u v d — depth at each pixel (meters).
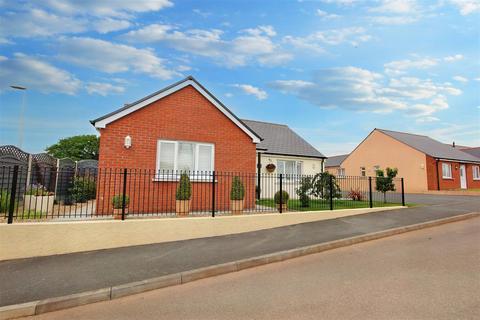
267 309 3.77
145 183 9.57
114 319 3.67
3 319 3.76
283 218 9.22
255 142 11.73
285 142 18.55
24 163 10.84
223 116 11.19
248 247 6.71
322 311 3.65
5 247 5.84
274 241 7.26
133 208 9.13
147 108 9.82
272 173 16.12
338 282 4.67
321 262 5.89
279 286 4.61
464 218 10.84
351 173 31.64
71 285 4.54
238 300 4.11
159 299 4.27
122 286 4.49
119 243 6.81
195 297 4.29
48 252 6.13
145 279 4.77
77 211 9.48
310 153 17.78
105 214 8.80
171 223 7.44
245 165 11.45
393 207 12.31
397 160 26.59
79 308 4.05
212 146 10.88
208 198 10.57
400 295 4.07
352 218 10.37
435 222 9.73
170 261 5.71
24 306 3.87
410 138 28.75
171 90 10.20
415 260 5.74
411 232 8.67
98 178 8.71
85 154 45.94
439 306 3.70
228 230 8.19
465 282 4.51
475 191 22.06
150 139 9.78
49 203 9.41
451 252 6.26
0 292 4.29
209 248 6.65
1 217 7.36
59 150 44.78
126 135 9.42
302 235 7.89
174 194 9.96
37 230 6.09
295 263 5.91
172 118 10.21
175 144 10.22
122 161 9.30
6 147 10.34
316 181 12.65
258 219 8.73
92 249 6.53
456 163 26.06
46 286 4.51
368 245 7.24
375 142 29.00
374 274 4.99
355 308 3.71
